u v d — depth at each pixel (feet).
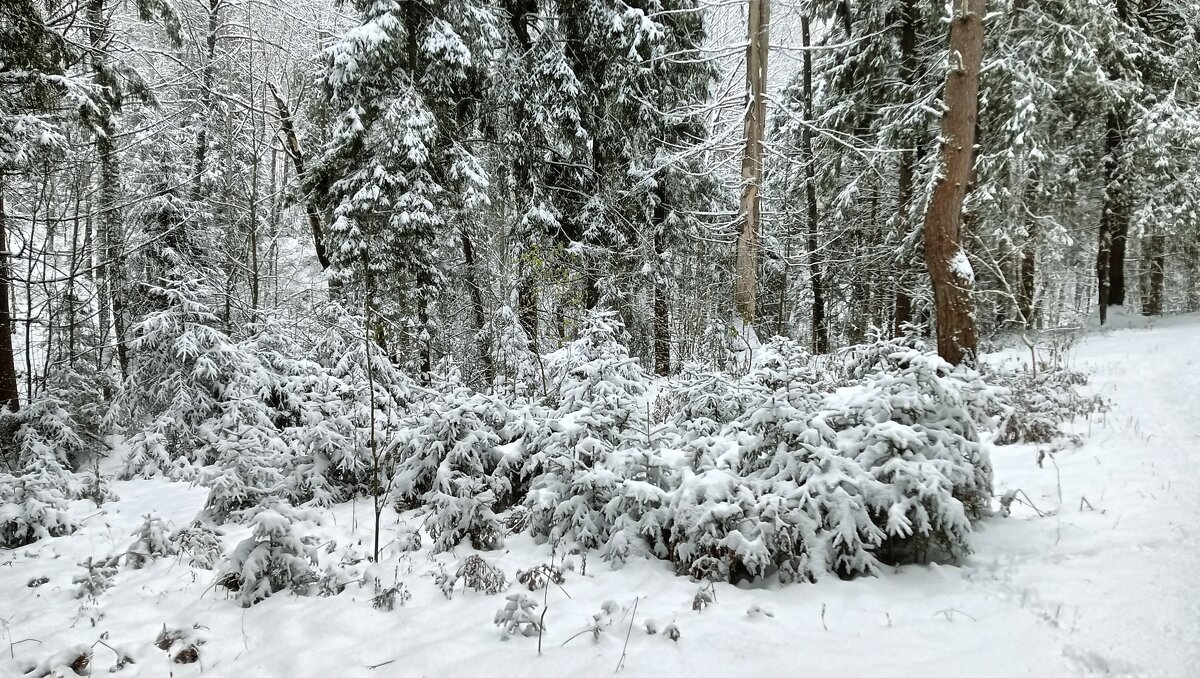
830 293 65.51
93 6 39.06
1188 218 45.44
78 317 44.62
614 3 46.03
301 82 56.70
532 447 17.87
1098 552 11.94
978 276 40.09
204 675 10.61
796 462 12.92
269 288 74.02
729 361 33.63
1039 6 39.14
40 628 12.39
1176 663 8.18
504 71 47.73
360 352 28.32
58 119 30.04
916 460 12.42
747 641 9.84
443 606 12.28
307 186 46.47
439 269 48.21
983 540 13.29
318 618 11.92
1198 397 22.91
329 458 21.72
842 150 52.06
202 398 29.01
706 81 54.44
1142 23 49.47
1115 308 54.13
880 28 47.98
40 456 24.30
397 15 41.70
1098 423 21.72
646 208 49.83
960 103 25.70
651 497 13.58
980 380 14.70
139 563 15.60
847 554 12.06
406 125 41.29
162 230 43.57
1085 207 52.90
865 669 8.87
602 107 48.49
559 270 41.98
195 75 51.62
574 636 10.45
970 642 9.41
